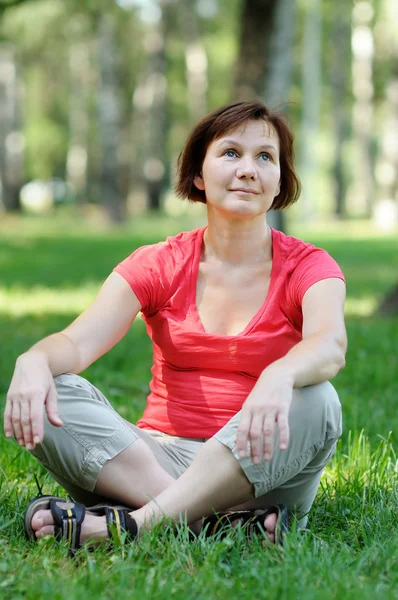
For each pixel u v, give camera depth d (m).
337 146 47.66
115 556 3.52
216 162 4.15
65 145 57.88
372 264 22.42
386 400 7.20
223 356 4.08
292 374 3.60
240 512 3.86
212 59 50.44
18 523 4.02
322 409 3.74
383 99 50.53
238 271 4.20
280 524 3.76
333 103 50.34
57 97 58.47
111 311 4.14
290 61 17.42
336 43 47.09
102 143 36.97
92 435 3.90
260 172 4.12
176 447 4.17
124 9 39.31
